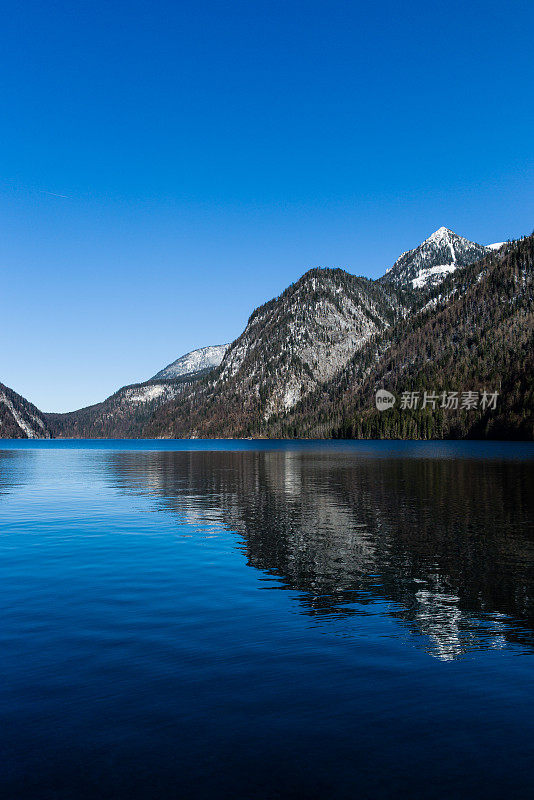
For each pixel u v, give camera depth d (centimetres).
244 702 1030
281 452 15300
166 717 977
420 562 2206
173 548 2539
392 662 1220
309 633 1409
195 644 1330
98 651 1284
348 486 5338
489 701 1037
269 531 2948
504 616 1545
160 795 766
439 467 7906
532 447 15212
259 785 789
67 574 2066
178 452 16838
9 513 3794
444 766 831
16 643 1338
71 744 892
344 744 891
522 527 3012
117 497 4703
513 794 768
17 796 761
